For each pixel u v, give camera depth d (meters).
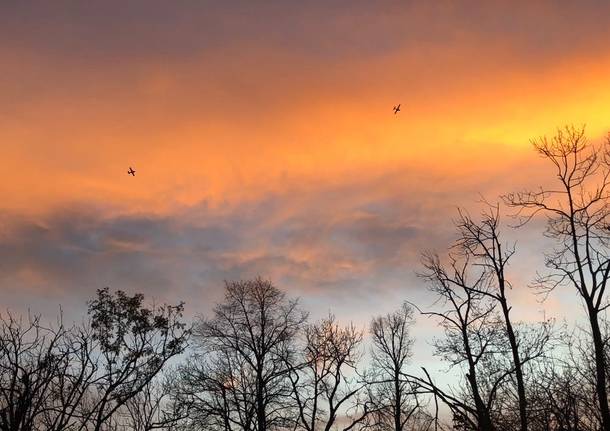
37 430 15.09
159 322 19.50
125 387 18.20
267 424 33.25
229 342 36.97
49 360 14.92
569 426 15.81
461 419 16.47
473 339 26.41
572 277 23.23
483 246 26.92
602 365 18.78
